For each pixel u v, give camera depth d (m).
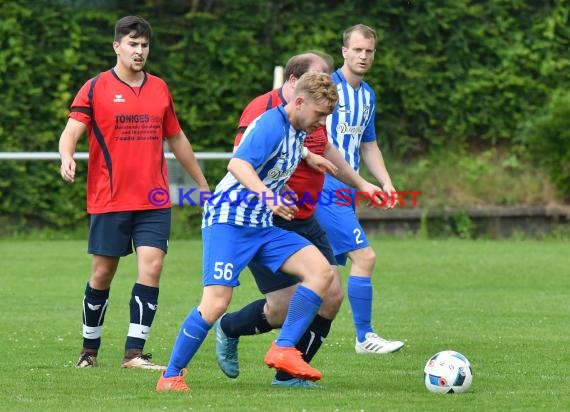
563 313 38.44
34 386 24.34
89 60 68.00
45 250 59.72
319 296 22.97
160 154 28.16
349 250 31.22
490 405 21.95
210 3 72.00
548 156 69.62
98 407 21.56
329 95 22.45
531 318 37.16
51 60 67.00
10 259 55.31
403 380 25.59
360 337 30.66
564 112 68.94
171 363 23.70
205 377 26.06
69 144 27.56
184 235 67.81
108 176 27.80
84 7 68.12
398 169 72.06
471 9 72.81
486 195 70.81
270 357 22.86
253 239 23.33
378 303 41.16
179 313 38.28
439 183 71.25
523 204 70.25
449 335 33.31
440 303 41.16
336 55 71.31
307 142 26.08
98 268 27.91
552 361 28.36
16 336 32.72
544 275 50.34
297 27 71.06
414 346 31.30
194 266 53.28
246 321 24.89
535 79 73.88
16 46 66.31
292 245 23.27
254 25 70.62
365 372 26.92
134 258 57.47
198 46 69.88
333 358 29.47
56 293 43.34
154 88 28.17
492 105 73.38
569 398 22.86
